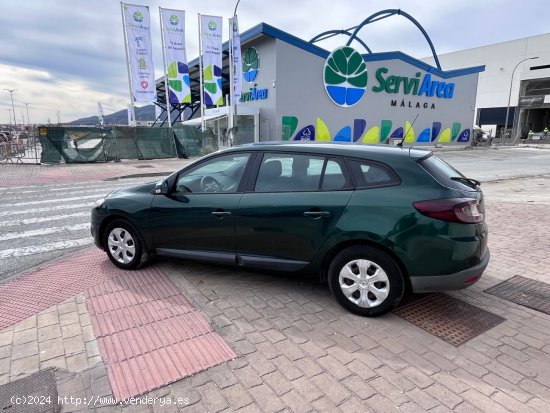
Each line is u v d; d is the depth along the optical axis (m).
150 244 4.51
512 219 7.30
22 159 20.86
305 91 27.64
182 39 25.48
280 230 3.74
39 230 7.24
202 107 29.14
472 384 2.66
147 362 2.91
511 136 55.12
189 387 2.63
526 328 3.40
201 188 4.27
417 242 3.25
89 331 3.35
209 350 3.05
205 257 4.18
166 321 3.51
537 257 5.22
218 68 26.83
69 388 2.64
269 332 3.31
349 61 28.62
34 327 3.44
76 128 19.64
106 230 4.82
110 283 4.38
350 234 3.44
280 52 26.27
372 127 31.39
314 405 2.46
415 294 4.06
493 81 63.34
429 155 3.74
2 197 10.80
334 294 3.67
